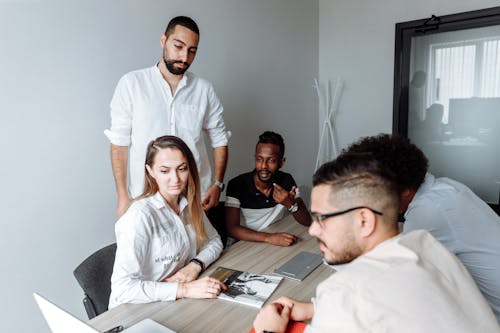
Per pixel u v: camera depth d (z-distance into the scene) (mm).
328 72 3883
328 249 800
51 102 1874
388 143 1045
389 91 3551
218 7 2658
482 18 2969
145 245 1354
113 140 1895
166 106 1965
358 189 746
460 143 3252
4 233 1779
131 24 2150
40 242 1905
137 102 1896
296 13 3479
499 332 735
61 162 1943
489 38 2975
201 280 1332
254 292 1310
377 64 3574
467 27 3043
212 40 2645
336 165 790
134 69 2201
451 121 3256
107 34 2049
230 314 1185
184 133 2037
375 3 3496
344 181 755
